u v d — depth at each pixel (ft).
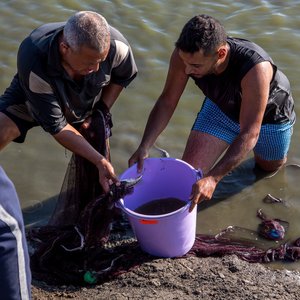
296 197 14.98
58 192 15.33
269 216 14.51
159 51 19.27
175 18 20.54
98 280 12.55
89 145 12.57
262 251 13.50
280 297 11.93
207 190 11.82
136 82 18.25
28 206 14.96
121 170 15.83
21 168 15.96
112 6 21.24
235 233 14.08
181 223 12.21
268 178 15.51
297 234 13.99
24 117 13.73
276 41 19.44
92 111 13.42
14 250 7.32
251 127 12.31
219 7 21.03
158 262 12.81
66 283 12.58
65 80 12.21
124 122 17.08
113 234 13.83
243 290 12.08
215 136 14.10
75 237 12.87
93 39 11.23
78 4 21.40
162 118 13.50
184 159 14.11
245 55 12.49
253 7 20.97
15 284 7.43
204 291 12.04
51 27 12.45
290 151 16.11
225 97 13.30
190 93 17.84
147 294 11.97
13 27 20.40
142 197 13.42
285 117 14.39
